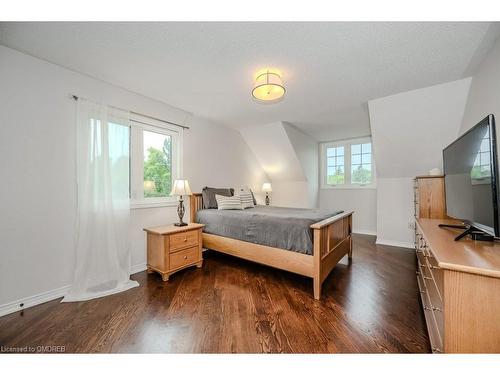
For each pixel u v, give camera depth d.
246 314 1.76
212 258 3.23
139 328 1.58
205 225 3.07
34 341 1.44
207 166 3.71
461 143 1.58
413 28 1.57
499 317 0.88
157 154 2.99
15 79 1.82
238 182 4.43
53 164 2.03
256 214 2.70
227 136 4.16
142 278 2.49
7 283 1.78
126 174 2.48
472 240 1.37
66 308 1.85
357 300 1.98
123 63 2.04
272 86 2.22
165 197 3.07
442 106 2.64
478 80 2.10
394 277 2.48
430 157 3.24
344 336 1.48
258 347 1.38
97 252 2.22
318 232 2.01
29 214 1.89
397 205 3.78
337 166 5.17
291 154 4.41
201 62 2.01
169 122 3.07
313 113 3.42
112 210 2.31
